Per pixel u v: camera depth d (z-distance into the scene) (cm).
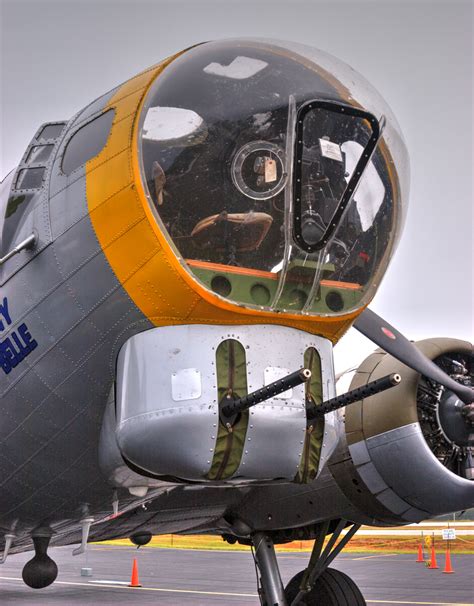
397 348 632
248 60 517
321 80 521
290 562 2144
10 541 673
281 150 499
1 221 562
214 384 472
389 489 707
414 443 687
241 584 1658
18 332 532
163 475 503
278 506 761
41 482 581
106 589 1572
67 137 546
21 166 563
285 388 443
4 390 547
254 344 486
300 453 489
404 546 2842
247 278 491
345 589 796
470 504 686
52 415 538
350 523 779
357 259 532
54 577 798
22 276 530
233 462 478
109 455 520
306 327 508
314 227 502
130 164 481
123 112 505
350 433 713
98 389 520
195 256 487
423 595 1371
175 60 522
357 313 524
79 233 501
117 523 791
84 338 506
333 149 511
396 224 548
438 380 636
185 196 487
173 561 2344
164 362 477
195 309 477
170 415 469
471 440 705
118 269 484
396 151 546
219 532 857
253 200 495
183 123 493
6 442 561
